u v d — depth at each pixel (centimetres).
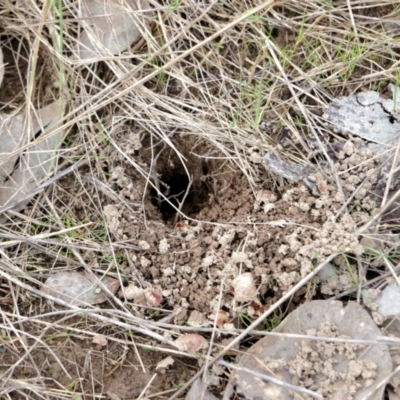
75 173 25
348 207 23
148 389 22
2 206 24
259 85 25
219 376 22
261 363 21
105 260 24
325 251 22
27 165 24
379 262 22
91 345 23
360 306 21
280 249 22
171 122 25
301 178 24
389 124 24
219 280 22
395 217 23
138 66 25
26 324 23
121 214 24
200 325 22
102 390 22
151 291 22
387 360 20
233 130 25
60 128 24
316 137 24
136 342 23
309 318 21
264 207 23
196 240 23
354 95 25
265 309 22
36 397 22
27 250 24
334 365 21
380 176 23
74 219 25
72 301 23
